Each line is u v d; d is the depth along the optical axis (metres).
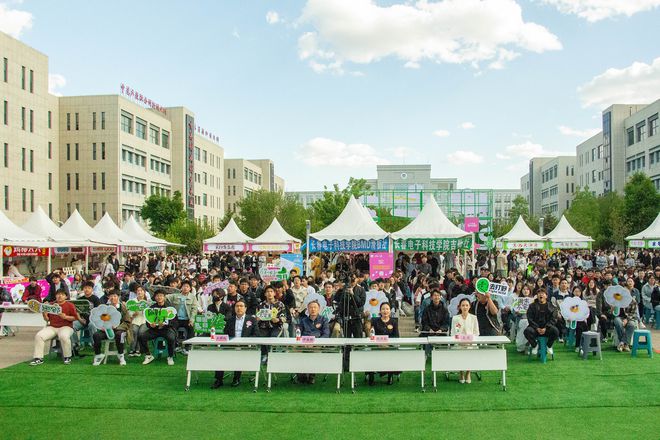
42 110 47.06
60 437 6.64
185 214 52.34
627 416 7.34
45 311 10.98
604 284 13.60
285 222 61.50
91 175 53.91
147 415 7.46
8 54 42.75
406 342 8.52
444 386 8.99
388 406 7.82
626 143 66.25
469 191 51.66
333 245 18.62
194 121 72.06
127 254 37.38
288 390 8.77
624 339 12.05
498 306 13.66
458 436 6.62
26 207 44.69
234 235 28.36
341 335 10.22
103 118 53.88
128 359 11.27
